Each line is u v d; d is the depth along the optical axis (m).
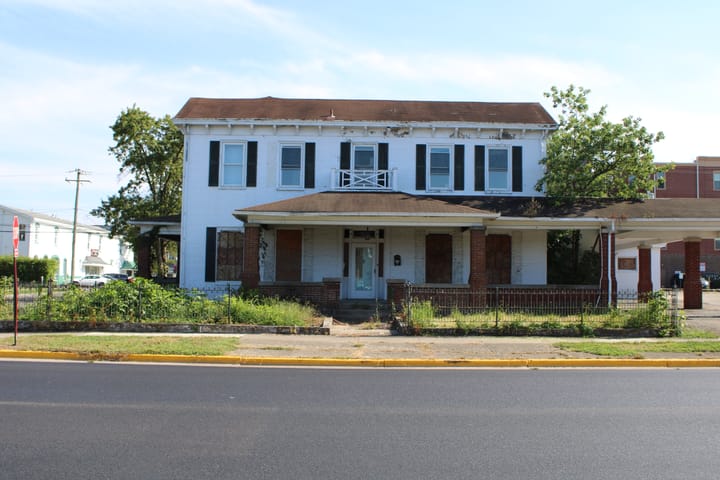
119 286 17.56
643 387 10.15
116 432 6.94
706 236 24.02
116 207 37.31
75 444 6.46
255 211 19.78
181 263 23.33
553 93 24.61
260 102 26.28
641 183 24.23
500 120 24.30
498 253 23.25
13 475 5.49
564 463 6.05
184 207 23.42
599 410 8.38
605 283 20.47
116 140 37.16
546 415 8.05
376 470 5.77
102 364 12.04
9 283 18.52
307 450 6.37
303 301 20.45
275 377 10.77
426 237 23.22
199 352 12.79
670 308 17.36
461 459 6.14
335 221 19.83
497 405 8.64
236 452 6.26
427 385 10.16
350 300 22.14
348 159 23.69
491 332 16.38
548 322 16.72
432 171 23.94
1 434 6.82
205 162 23.56
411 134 23.80
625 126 23.64
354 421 7.61
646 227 20.77
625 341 15.41
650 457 6.26
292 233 23.16
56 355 12.70
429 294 20.20
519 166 23.88
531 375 11.39
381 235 23.27
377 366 12.40
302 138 23.70
